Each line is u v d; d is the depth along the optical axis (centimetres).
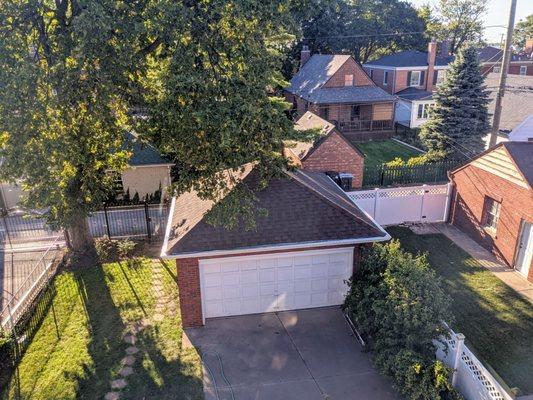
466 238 1839
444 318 1018
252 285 1302
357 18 5541
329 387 1041
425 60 4438
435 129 2844
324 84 3831
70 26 1166
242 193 1192
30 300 1348
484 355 1132
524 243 1527
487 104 2864
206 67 1139
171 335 1230
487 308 1339
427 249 1745
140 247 1744
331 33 5344
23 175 1233
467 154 2777
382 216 1969
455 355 963
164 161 2167
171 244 1212
